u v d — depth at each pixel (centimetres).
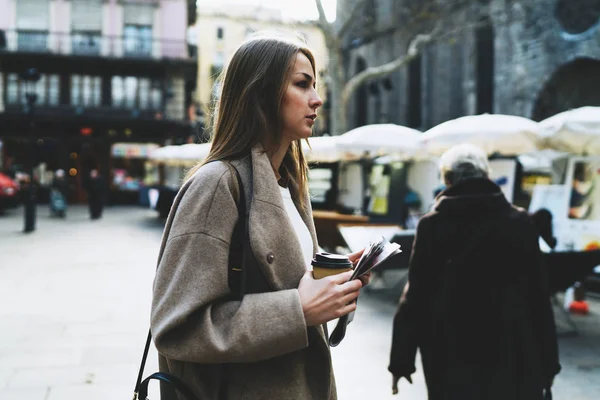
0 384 403
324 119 2719
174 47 2914
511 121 713
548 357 245
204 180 119
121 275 868
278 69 128
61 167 2848
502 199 260
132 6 2884
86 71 2816
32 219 1502
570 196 705
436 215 263
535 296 250
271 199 121
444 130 733
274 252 119
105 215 2192
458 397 238
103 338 525
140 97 2883
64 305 660
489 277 249
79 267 939
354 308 116
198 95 5075
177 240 114
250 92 127
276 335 108
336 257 119
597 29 1697
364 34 2977
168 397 125
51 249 1163
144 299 698
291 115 130
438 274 259
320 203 1228
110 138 2895
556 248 705
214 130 134
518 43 1988
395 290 781
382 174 1232
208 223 115
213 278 111
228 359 109
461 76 2412
